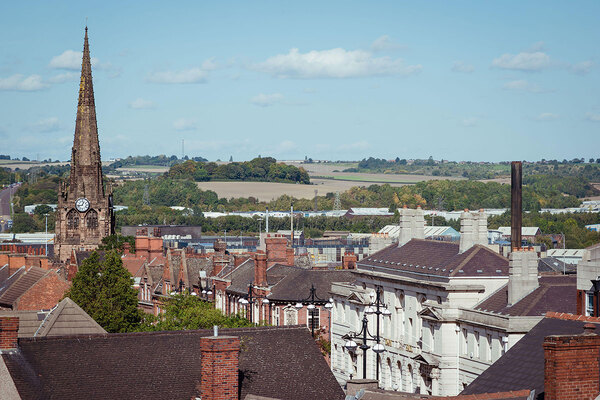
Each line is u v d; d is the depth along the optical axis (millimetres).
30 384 93375
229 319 190500
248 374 101500
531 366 85688
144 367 97938
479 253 162250
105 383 95438
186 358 99875
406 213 191750
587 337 69625
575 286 145500
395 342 177625
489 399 75938
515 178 184250
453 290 156375
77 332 118250
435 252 174375
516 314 142125
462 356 154125
